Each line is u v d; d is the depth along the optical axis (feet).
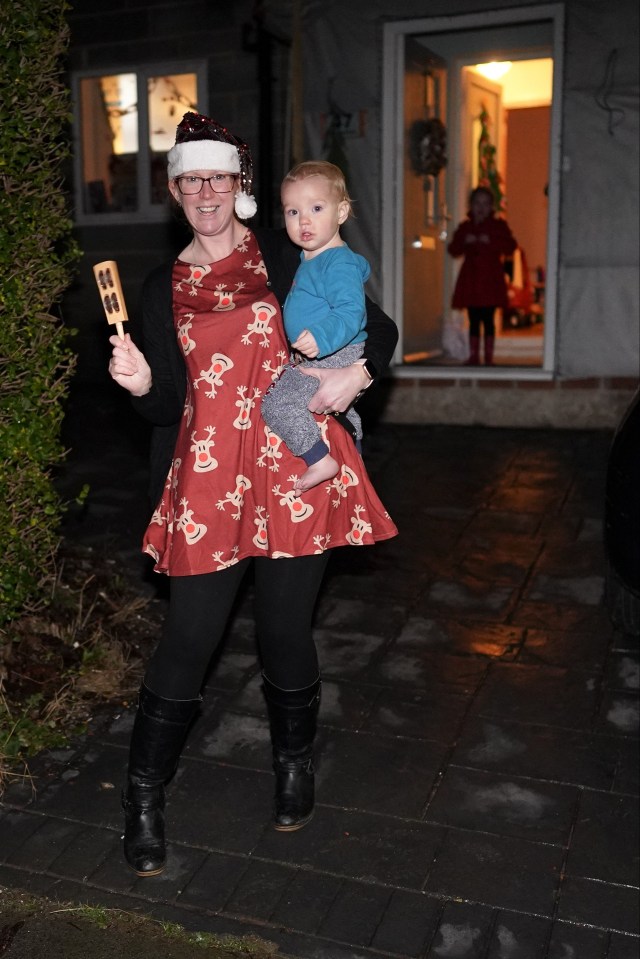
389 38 26.03
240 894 8.45
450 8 25.17
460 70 30.83
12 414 10.67
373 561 16.66
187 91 30.07
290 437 7.64
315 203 7.77
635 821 9.40
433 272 30.63
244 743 10.86
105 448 24.57
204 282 7.93
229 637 13.60
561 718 11.37
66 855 8.98
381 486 21.29
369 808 9.66
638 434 11.73
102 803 9.78
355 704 11.75
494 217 28.68
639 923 8.06
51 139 10.77
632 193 24.40
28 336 10.66
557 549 17.16
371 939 7.91
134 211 31.37
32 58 10.23
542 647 13.28
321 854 8.96
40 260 10.83
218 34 28.81
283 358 7.91
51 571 14.39
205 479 7.78
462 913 8.20
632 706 11.62
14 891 8.52
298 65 26.48
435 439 25.50
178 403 8.34
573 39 24.13
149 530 8.34
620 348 25.26
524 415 26.40
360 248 27.20
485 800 9.77
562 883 8.54
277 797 9.30
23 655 12.07
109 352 31.89
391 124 26.68
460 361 30.76
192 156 7.62
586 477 21.56
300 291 7.85
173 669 8.32
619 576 12.15
